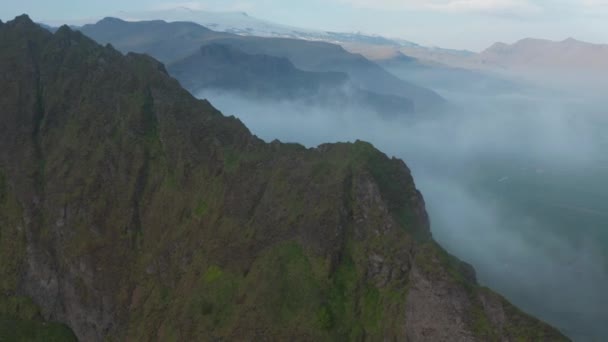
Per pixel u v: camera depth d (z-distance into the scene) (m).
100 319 107.94
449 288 75.31
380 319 80.50
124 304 106.06
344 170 96.56
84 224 115.94
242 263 95.00
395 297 80.50
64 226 117.75
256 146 114.56
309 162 104.69
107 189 119.25
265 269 91.00
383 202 90.81
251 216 102.25
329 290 85.50
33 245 118.75
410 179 100.88
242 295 90.56
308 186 98.50
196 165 115.69
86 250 112.12
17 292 117.25
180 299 98.00
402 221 92.25
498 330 72.06
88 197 118.44
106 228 115.00
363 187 93.38
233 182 108.50
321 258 88.31
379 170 98.06
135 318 102.50
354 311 83.06
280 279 88.56
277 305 85.81
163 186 116.75
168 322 95.94
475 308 74.38
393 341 77.38
